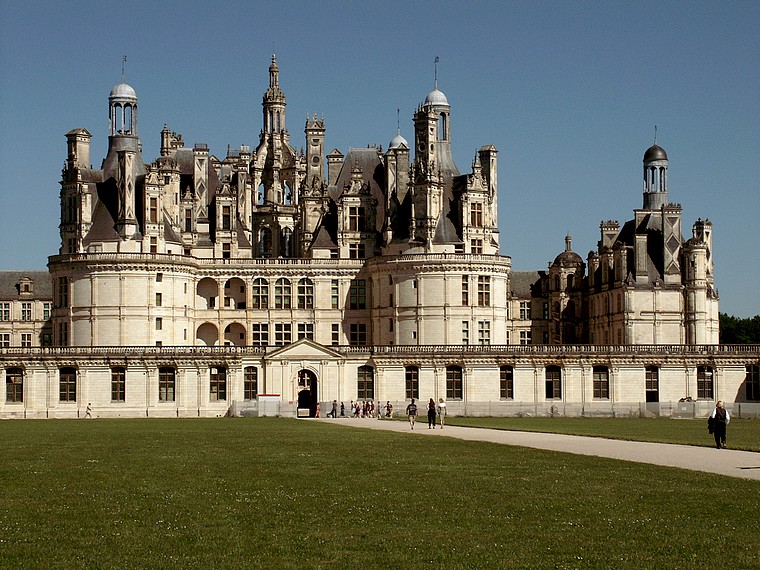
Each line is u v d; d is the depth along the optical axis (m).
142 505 48.69
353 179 164.50
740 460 65.56
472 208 157.25
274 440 84.44
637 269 160.75
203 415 144.50
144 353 144.38
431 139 157.50
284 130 188.50
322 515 46.12
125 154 152.75
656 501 48.81
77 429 104.38
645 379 148.88
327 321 162.12
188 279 156.75
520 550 39.69
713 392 149.00
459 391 148.12
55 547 40.41
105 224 152.62
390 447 76.44
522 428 104.12
